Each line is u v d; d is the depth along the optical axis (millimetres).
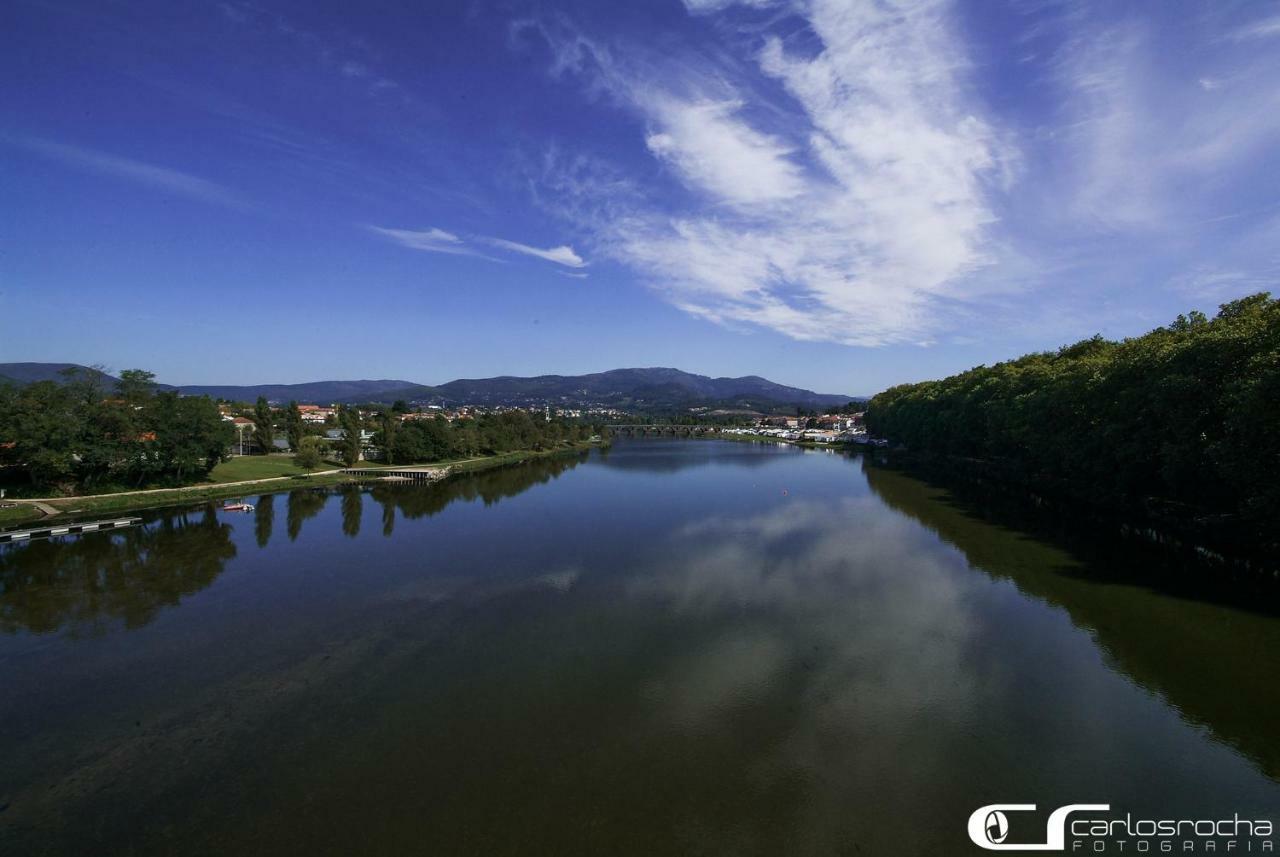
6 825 20469
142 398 84250
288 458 131250
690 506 79688
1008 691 28672
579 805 20969
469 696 28531
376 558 53438
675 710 27125
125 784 22484
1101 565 48938
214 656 33281
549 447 191250
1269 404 40594
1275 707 27094
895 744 24531
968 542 57062
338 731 25719
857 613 38625
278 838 19609
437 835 19625
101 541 60750
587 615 38750
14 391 73438
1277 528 41906
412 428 136625
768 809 20797
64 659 33031
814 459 156500
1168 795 21500
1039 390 83375
